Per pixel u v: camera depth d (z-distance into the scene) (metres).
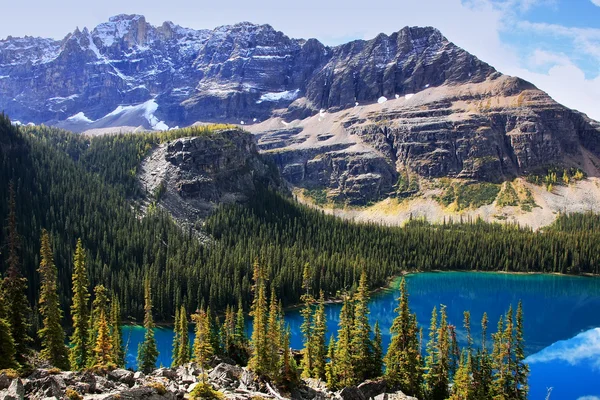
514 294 191.12
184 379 61.19
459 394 76.62
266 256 179.12
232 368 71.12
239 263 171.00
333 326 143.00
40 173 191.50
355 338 83.25
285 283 168.12
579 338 137.12
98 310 90.44
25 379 46.19
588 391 99.88
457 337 127.75
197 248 181.75
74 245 163.25
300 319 151.50
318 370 86.00
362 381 81.06
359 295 86.12
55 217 172.38
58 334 74.94
